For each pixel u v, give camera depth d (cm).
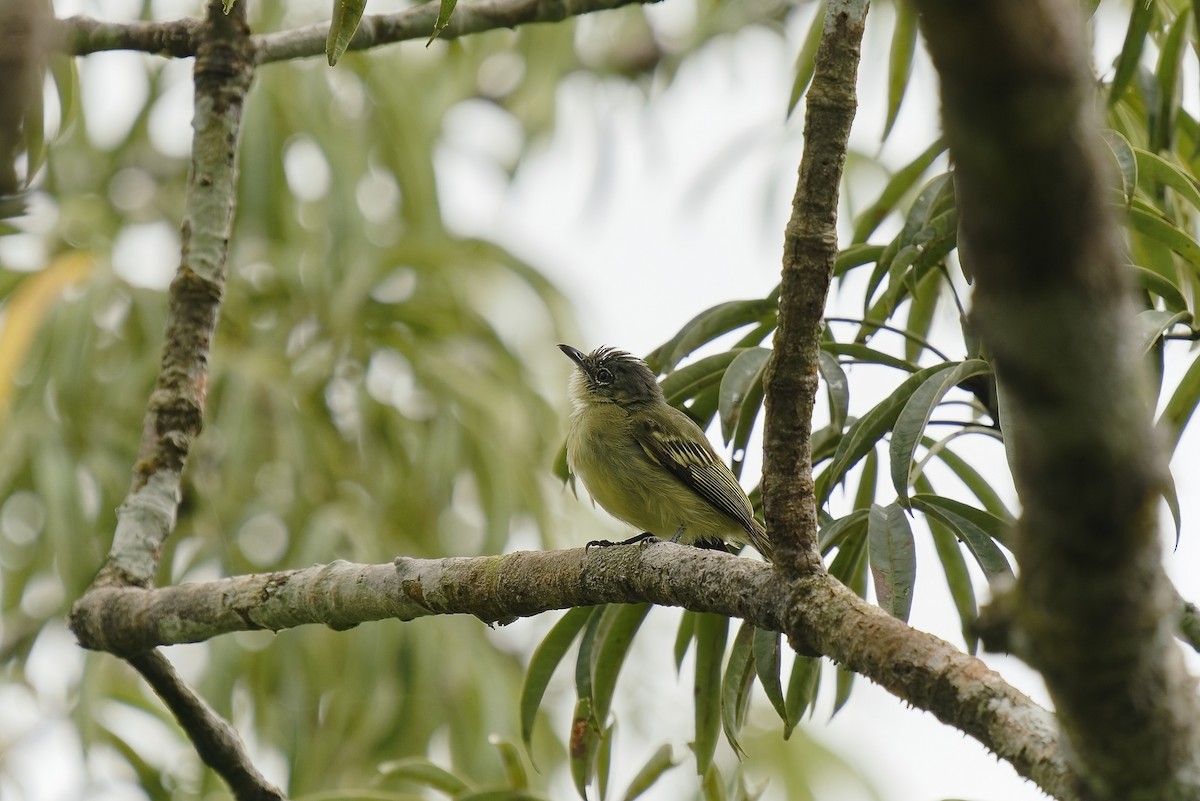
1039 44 253
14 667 1312
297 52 965
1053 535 311
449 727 1342
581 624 834
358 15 648
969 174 267
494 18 1016
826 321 823
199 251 912
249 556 1366
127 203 1542
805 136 577
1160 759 352
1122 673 335
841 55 572
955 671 485
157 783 1260
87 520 1303
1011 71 253
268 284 1499
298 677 1320
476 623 1403
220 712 1258
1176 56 877
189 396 895
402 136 1562
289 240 1484
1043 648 335
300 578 777
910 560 669
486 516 1449
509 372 1541
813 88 575
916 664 496
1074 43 258
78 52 937
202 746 842
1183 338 752
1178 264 909
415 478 1453
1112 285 280
